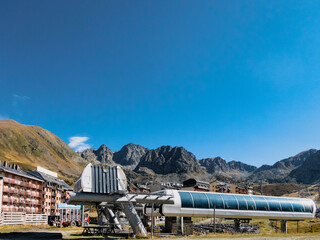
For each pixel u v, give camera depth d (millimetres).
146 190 157500
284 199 56625
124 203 38562
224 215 48406
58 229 59406
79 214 109875
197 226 69250
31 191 112562
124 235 40656
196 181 178000
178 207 44562
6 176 95312
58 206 98125
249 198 52625
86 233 44250
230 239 33562
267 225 80000
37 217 83875
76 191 39875
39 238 37906
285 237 36125
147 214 49656
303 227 72062
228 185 193375
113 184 39125
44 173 147000
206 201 47156
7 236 41312
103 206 46188
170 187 166875
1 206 91438
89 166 38969
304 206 56906
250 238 34688
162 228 51938
